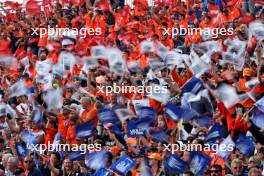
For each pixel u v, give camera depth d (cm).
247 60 3431
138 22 4200
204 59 3400
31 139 3095
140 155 2766
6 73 3959
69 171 2802
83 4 4547
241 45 3400
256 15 3925
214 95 2984
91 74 3531
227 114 2928
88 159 2819
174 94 3200
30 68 3909
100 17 4275
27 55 4078
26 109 3478
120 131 3012
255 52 3497
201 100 2998
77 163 2819
